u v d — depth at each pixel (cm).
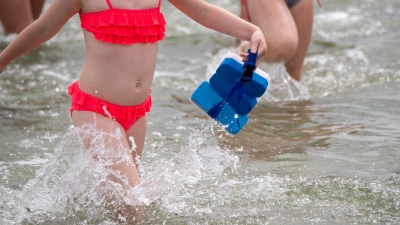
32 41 733
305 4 1194
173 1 763
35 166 860
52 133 998
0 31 1664
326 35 1700
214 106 744
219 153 854
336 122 1020
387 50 1507
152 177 769
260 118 1054
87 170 718
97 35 702
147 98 757
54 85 1286
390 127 977
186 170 789
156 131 997
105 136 710
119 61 711
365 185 761
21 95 1211
